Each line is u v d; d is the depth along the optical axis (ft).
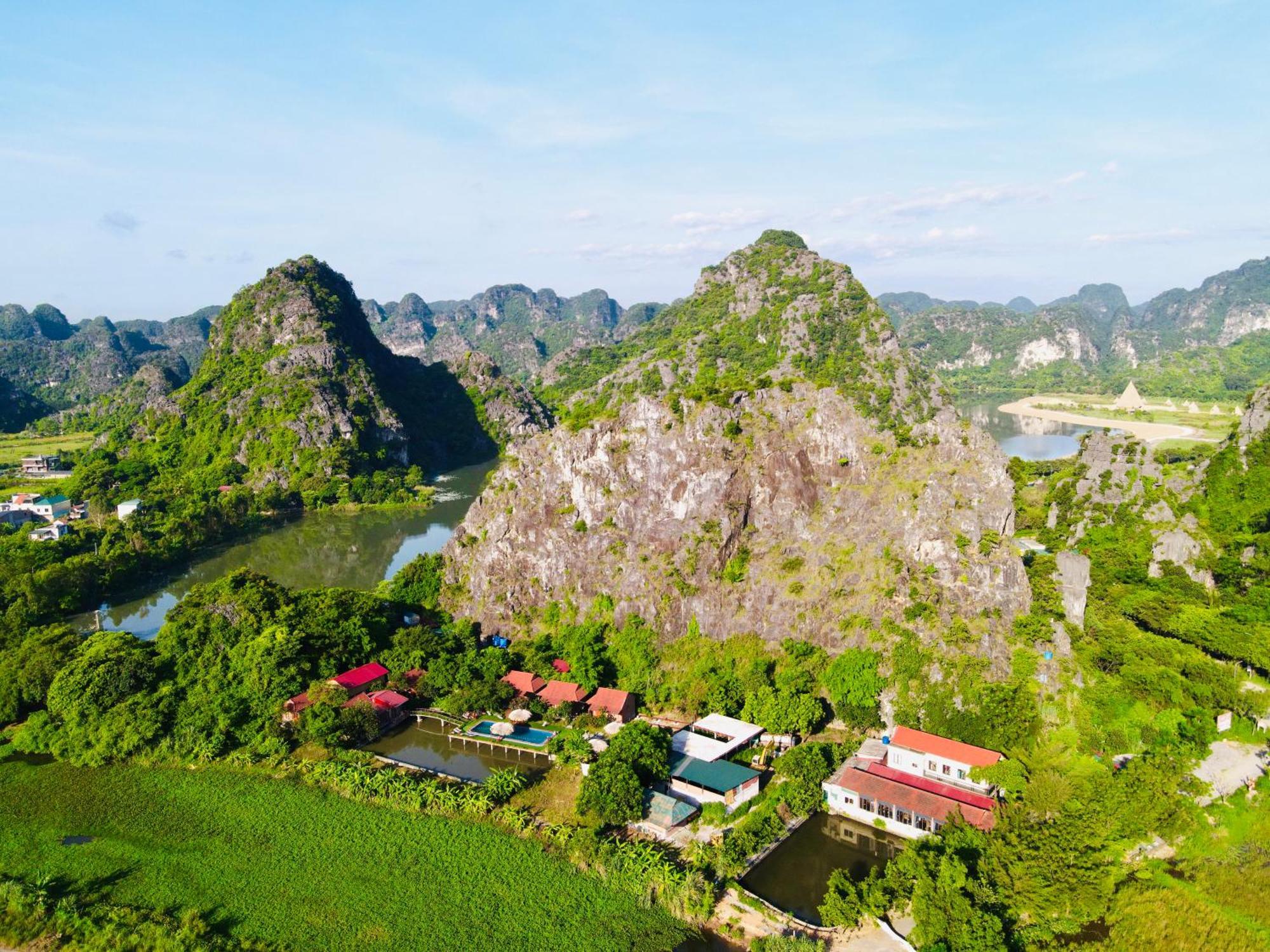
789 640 380.17
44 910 241.14
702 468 423.23
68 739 345.72
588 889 253.65
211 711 353.92
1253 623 393.29
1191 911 235.81
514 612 443.32
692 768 309.22
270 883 257.96
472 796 298.35
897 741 315.99
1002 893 234.99
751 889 254.68
